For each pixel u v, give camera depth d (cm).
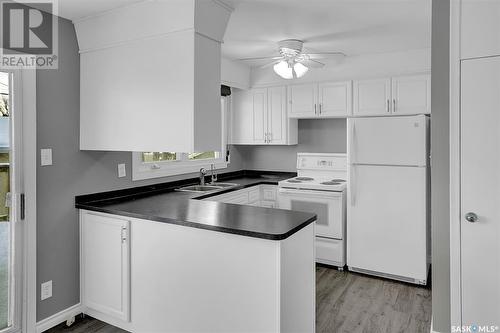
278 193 404
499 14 193
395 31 307
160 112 223
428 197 339
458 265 207
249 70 450
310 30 304
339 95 396
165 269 223
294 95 423
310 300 216
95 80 255
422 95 353
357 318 263
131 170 309
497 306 200
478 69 198
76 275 265
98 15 241
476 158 200
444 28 216
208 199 324
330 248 370
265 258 183
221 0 219
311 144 456
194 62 209
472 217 202
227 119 462
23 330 231
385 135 336
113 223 243
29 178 231
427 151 335
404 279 335
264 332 184
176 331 220
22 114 227
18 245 228
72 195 261
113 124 246
